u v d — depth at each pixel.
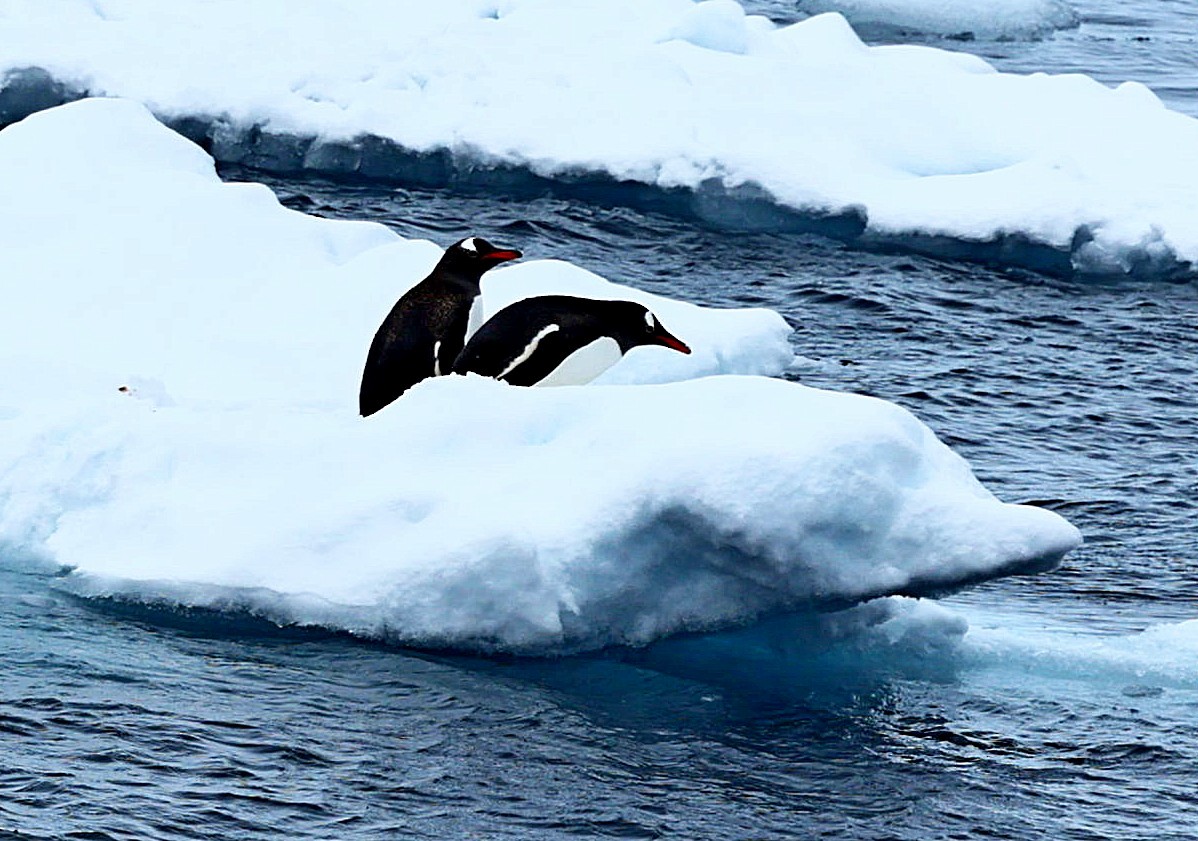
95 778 24.17
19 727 25.50
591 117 77.31
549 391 31.22
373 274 46.88
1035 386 54.25
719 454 28.39
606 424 29.95
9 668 27.45
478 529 28.53
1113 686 30.53
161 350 42.81
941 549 28.45
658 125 76.25
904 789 25.91
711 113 77.38
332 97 79.50
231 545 30.09
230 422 33.16
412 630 28.62
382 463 30.84
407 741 26.00
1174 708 29.61
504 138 76.19
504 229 70.19
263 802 23.89
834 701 28.89
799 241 71.62
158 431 32.91
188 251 47.69
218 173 76.25
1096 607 36.31
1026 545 28.34
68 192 50.69
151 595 30.03
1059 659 31.36
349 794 24.34
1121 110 80.88
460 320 35.56
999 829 24.78
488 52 83.62
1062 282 68.00
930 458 29.86
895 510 28.59
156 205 50.00
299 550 29.61
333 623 29.05
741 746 26.91
